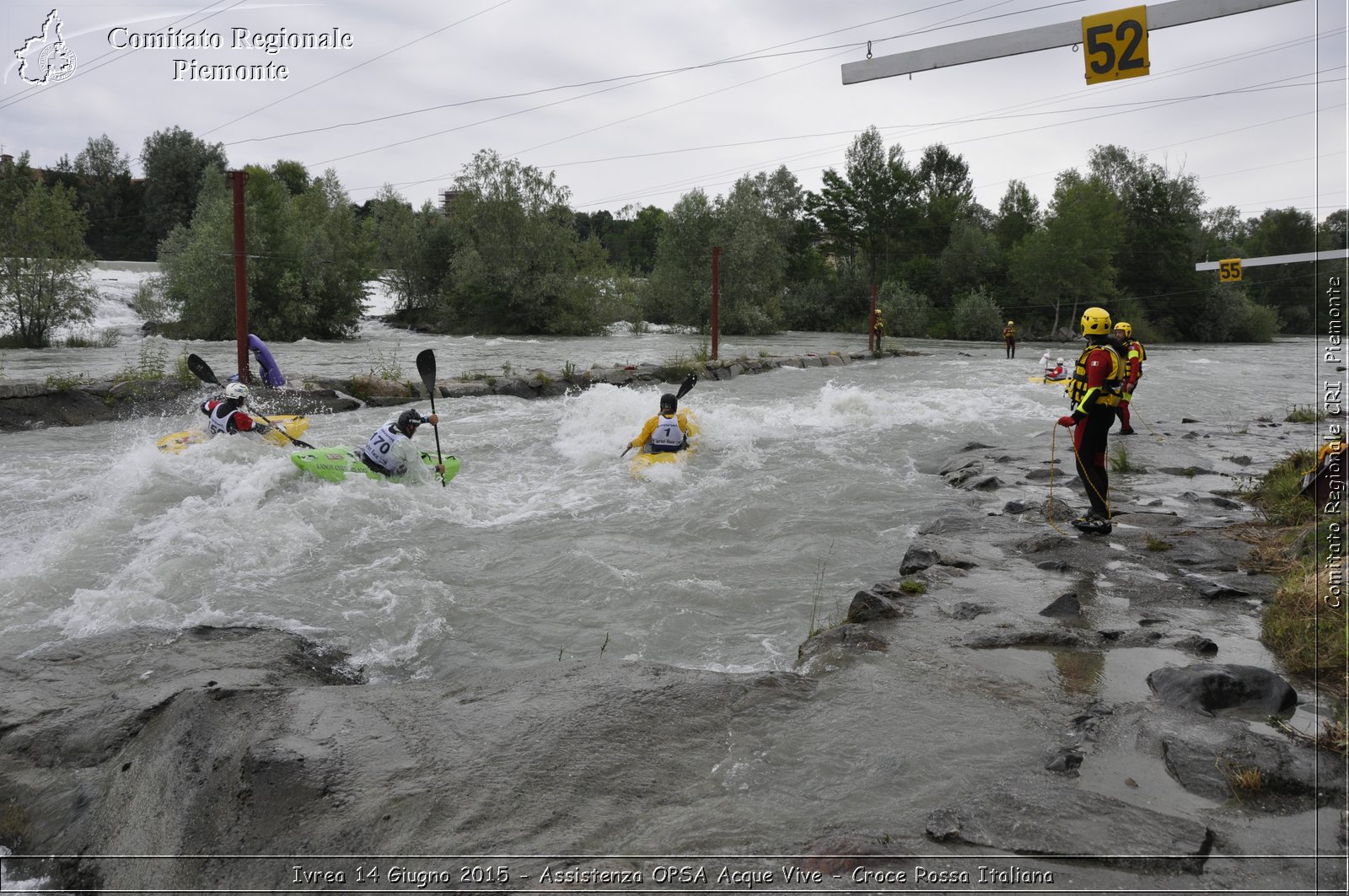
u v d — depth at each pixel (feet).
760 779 10.57
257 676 14.87
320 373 68.44
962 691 12.87
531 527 25.64
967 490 29.84
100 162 208.23
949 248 210.59
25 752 12.30
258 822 10.00
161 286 129.70
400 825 9.58
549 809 9.84
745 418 44.45
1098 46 25.50
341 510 25.95
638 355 95.40
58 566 20.98
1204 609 16.40
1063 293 185.37
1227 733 11.07
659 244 161.79
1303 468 26.91
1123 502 26.23
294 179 227.81
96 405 43.93
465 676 14.42
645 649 17.03
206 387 47.32
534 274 149.18
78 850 10.41
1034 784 10.09
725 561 22.52
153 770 11.27
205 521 24.23
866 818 9.55
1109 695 12.64
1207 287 197.06
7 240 96.68
